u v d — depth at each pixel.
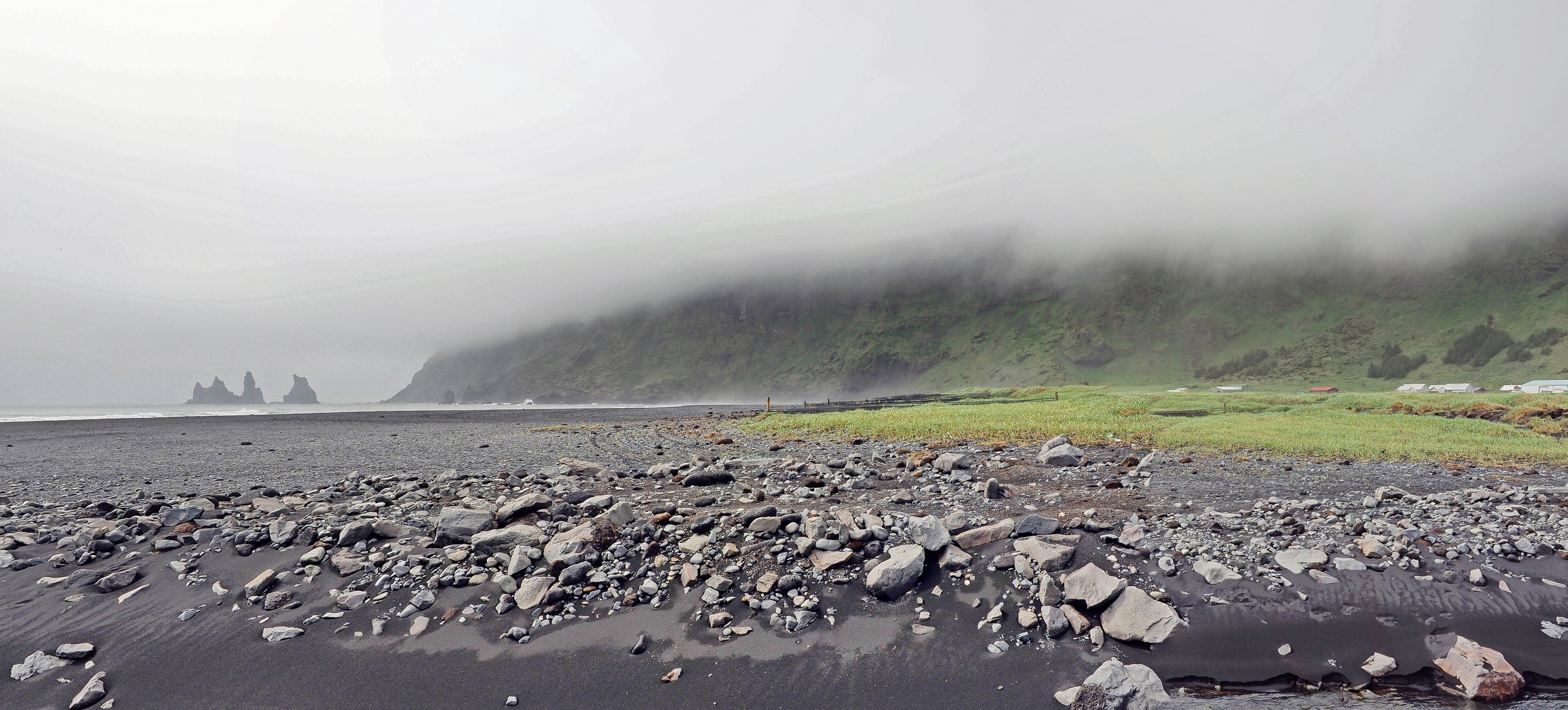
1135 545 12.30
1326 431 31.73
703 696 8.49
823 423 44.12
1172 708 7.97
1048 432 33.66
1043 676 8.72
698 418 83.00
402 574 11.56
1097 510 15.06
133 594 11.04
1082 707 8.00
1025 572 11.09
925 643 9.53
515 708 8.28
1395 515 14.45
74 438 49.62
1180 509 15.28
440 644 9.67
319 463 28.05
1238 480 19.53
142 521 13.90
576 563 11.44
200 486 20.98
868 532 12.37
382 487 19.80
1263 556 11.81
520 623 10.15
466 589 11.10
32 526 14.27
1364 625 9.70
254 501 16.69
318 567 11.92
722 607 10.46
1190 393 92.62
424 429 62.12
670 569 11.62
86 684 8.62
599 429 54.28
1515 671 8.47
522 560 11.53
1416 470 21.73
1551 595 10.34
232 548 12.85
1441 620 9.77
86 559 12.29
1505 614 9.87
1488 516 14.13
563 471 21.31
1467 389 184.38
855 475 20.11
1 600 10.74
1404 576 11.03
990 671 8.88
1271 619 9.87
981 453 26.22
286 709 8.23
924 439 33.19
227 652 9.45
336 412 152.12
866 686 8.65
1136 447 28.78
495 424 74.69
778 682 8.75
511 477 21.23
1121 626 9.61
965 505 15.78
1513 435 30.22
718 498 16.55
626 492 17.73
